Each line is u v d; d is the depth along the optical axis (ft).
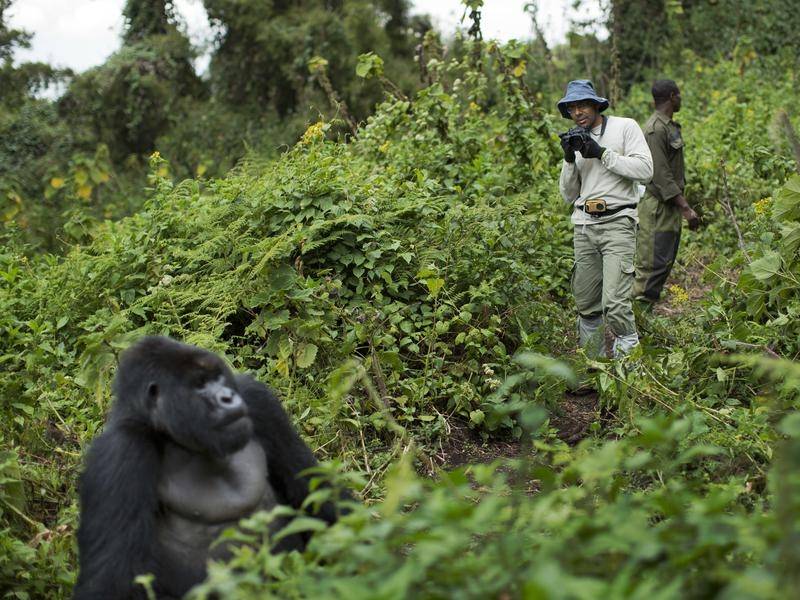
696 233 34.06
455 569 7.58
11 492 14.19
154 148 75.36
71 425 17.61
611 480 12.60
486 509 7.35
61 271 23.86
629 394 17.94
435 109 30.76
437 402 20.27
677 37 72.28
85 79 74.79
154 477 10.82
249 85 78.28
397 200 23.32
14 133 69.56
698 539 7.71
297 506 11.91
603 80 66.54
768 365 8.70
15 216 44.04
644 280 25.93
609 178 22.66
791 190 19.24
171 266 22.38
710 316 20.56
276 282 19.75
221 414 10.55
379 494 16.03
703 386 18.65
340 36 73.97
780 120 15.21
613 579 7.92
